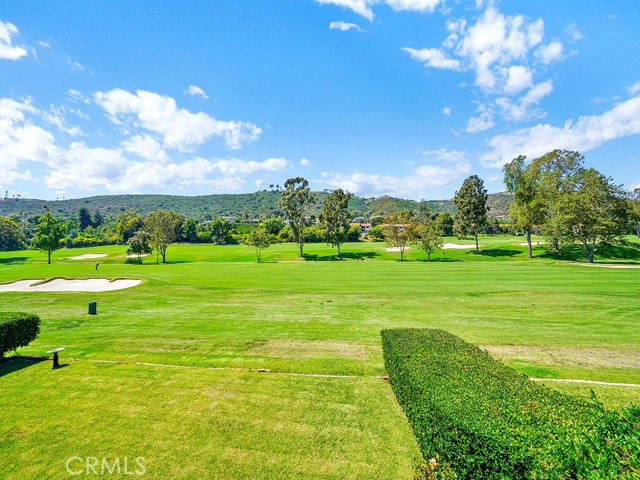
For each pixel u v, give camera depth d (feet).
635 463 10.12
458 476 12.84
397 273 105.81
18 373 28.35
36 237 191.52
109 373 28.19
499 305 55.88
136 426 20.31
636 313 49.11
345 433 19.52
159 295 69.46
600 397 23.58
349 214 211.82
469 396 15.31
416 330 29.07
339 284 82.79
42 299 65.92
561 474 10.38
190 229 356.79
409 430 19.76
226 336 39.52
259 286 80.89
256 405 22.76
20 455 17.79
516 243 222.28
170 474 16.31
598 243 152.25
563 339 37.37
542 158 172.35
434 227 192.75
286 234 317.83
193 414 21.61
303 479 15.94
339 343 36.63
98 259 214.07
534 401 14.74
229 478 16.05
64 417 21.29
